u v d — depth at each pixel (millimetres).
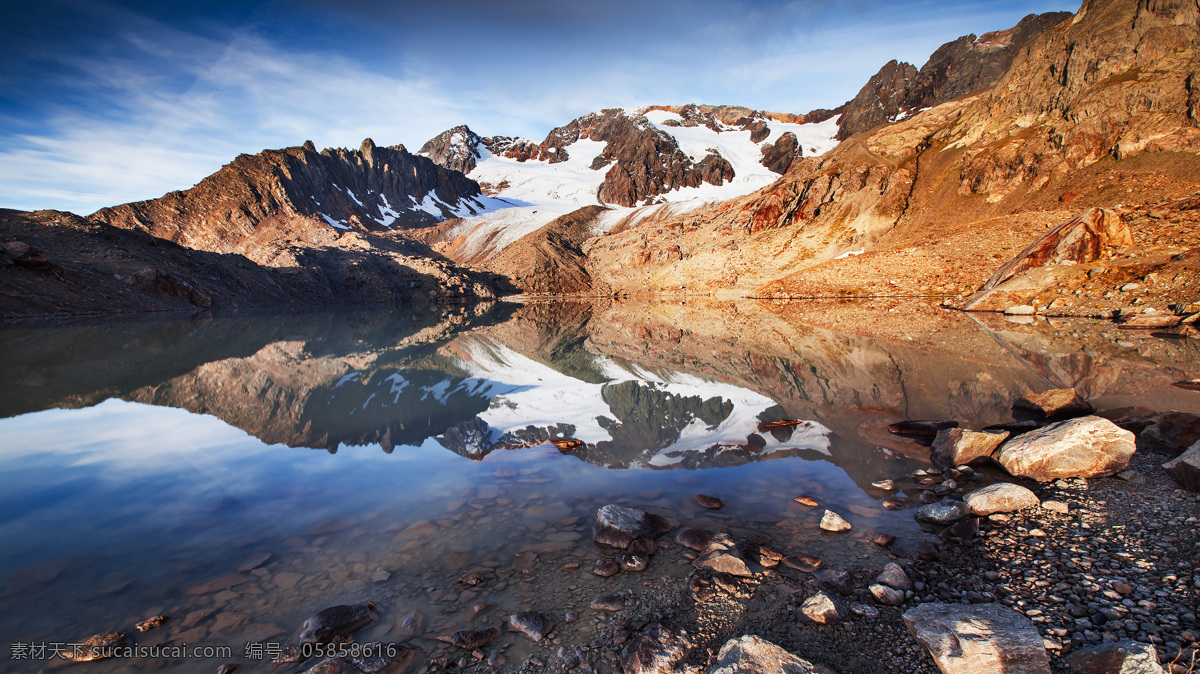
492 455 7754
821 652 3443
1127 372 12094
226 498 6074
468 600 4070
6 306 31469
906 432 8609
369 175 160500
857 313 33500
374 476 6859
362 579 4363
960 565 4469
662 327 30641
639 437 8664
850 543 4965
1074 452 6172
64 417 9930
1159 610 3521
